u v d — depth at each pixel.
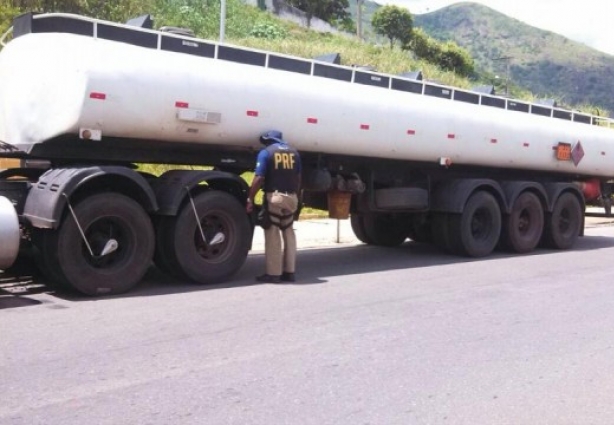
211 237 8.45
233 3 42.66
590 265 10.86
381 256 11.68
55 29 8.10
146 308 7.06
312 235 14.38
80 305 7.14
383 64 35.16
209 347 5.75
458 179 11.60
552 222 12.87
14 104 8.23
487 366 5.45
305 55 31.56
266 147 8.70
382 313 7.12
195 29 32.75
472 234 11.57
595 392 4.93
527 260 11.40
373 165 10.95
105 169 7.43
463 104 11.88
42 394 4.62
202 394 4.69
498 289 8.59
